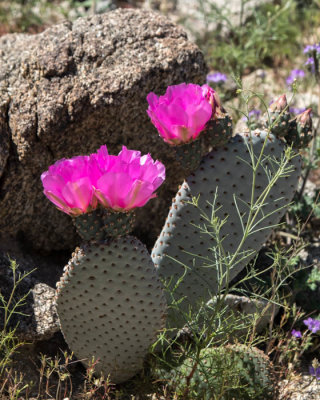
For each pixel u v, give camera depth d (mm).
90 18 1146
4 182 1079
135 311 920
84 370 1020
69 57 1104
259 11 1791
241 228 997
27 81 1103
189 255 998
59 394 979
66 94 1076
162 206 1176
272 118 996
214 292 1009
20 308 1022
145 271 903
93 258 893
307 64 1263
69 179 865
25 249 1130
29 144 1068
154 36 1124
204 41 1765
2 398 952
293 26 1816
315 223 1216
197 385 949
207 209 988
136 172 863
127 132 1104
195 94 924
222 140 977
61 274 1121
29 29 1710
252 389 953
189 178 987
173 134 925
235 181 986
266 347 1057
